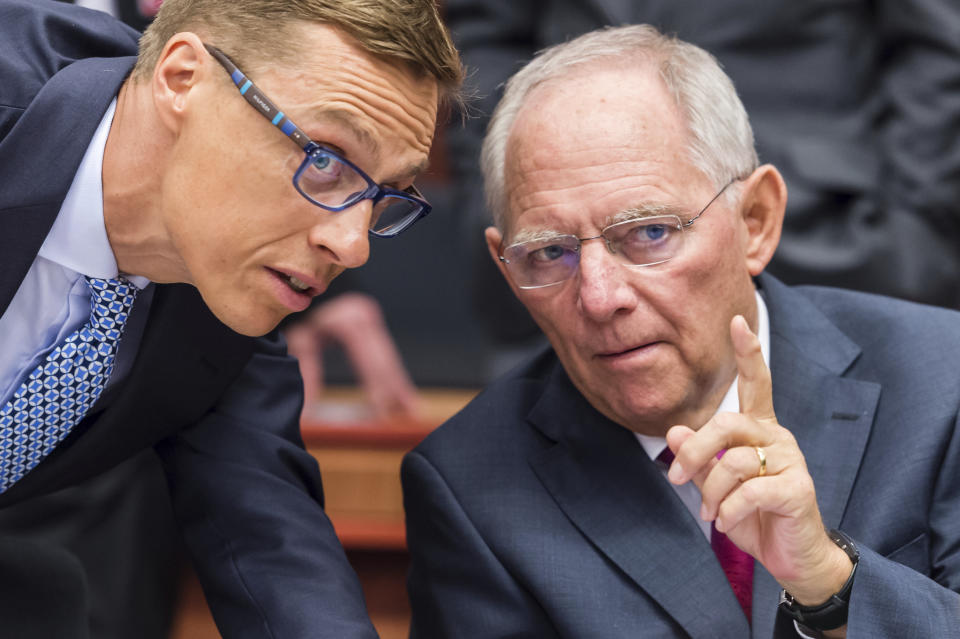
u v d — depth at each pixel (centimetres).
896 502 225
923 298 339
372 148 202
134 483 306
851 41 347
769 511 203
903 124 346
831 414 239
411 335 638
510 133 237
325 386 539
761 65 345
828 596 207
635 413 232
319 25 199
